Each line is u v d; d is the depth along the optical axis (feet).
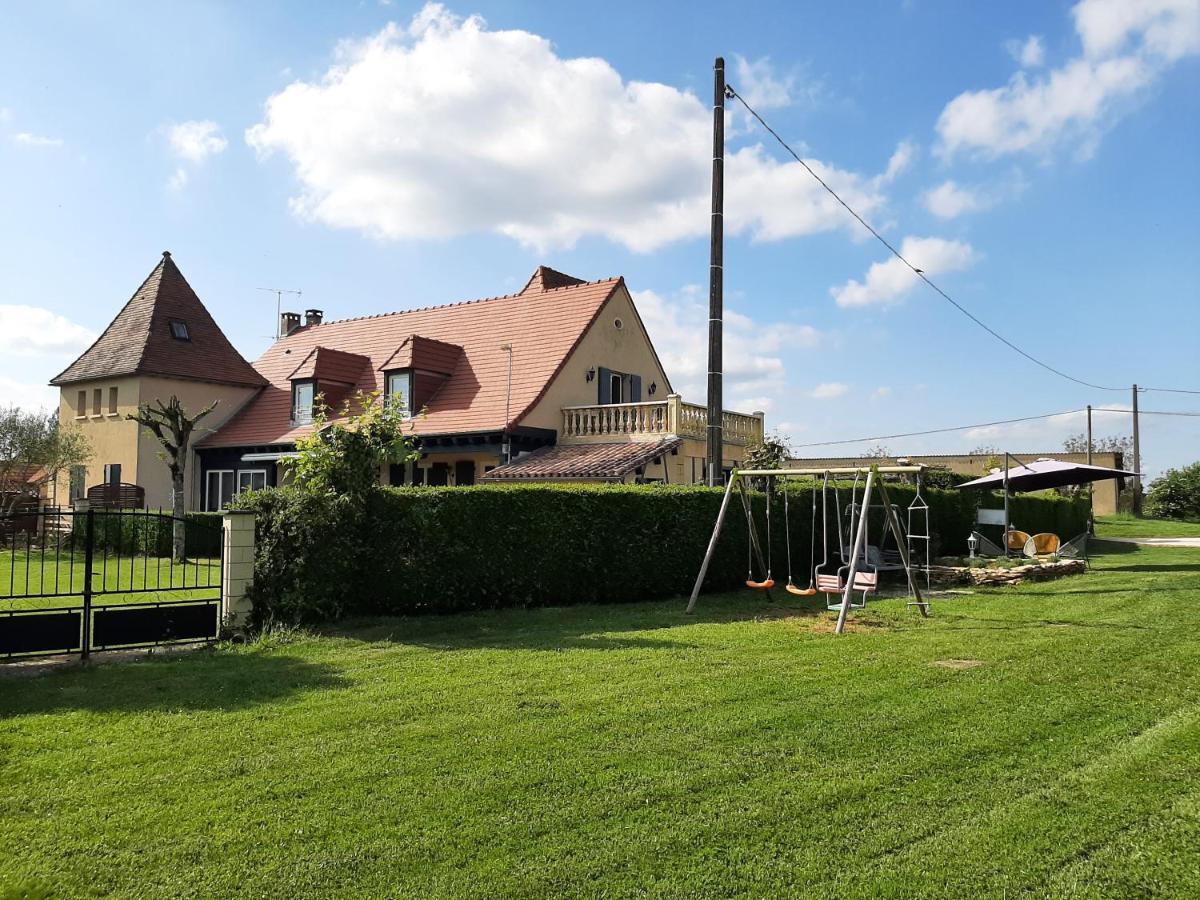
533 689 26.61
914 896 13.80
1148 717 22.74
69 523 78.69
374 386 97.40
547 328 91.25
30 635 31.37
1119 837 15.67
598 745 20.93
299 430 96.58
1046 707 23.84
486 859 15.02
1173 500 160.45
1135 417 175.83
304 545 38.96
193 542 70.28
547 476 72.69
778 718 23.00
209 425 105.70
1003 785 18.17
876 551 57.52
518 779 18.67
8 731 22.75
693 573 50.24
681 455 79.05
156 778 19.12
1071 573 60.54
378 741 21.47
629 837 15.80
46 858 15.29
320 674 29.27
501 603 44.52
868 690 26.04
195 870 14.75
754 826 16.25
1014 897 13.75
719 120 54.65
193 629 34.88
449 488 43.42
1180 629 35.88
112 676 29.22
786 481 56.95
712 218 54.44
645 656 31.65
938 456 163.84
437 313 106.42
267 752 20.77
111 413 103.45
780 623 39.88
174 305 107.96
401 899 13.71
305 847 15.56
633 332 97.09
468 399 86.28
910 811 16.90
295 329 129.08
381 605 41.78
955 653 31.68
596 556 46.60
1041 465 70.74
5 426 94.99
